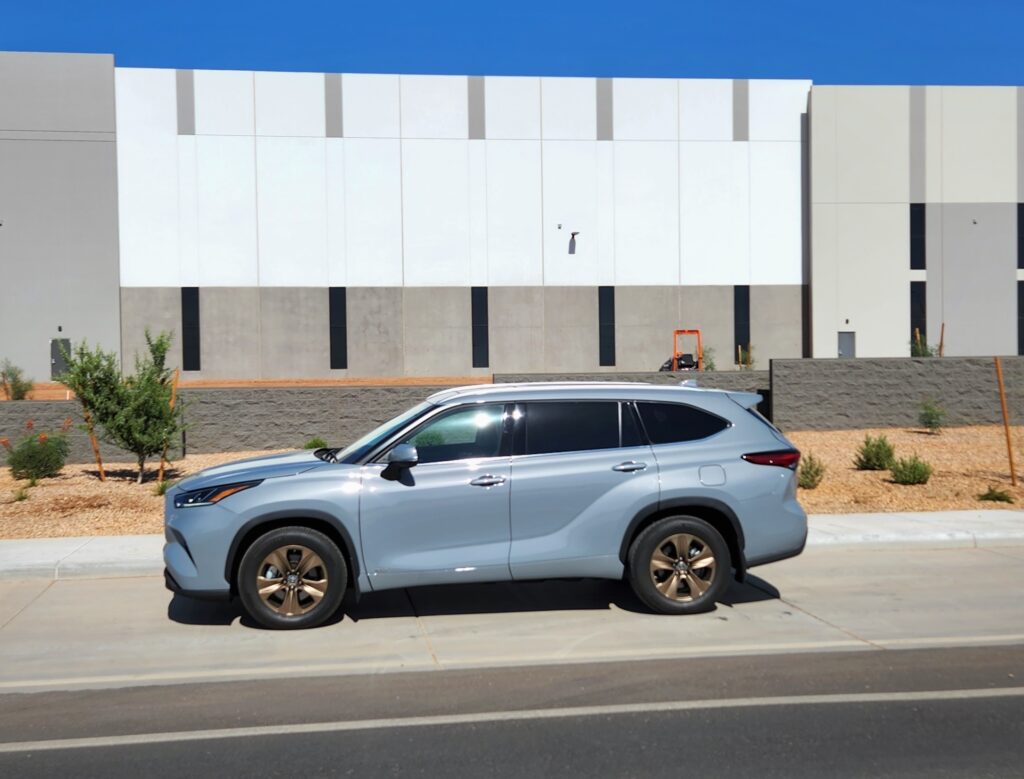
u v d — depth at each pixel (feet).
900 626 26.45
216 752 17.83
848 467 56.44
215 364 141.49
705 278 148.15
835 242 147.13
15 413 60.39
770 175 148.66
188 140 140.77
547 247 146.51
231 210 141.69
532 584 31.37
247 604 25.82
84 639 25.80
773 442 27.76
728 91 148.05
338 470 26.21
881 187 147.33
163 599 30.25
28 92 138.21
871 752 17.58
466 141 145.18
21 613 28.66
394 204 144.46
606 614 27.73
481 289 145.79
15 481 53.47
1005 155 148.66
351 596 29.81
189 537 25.61
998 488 48.57
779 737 18.34
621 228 147.23
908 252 147.43
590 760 17.29
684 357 141.28
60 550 35.91
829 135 146.82
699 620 26.96
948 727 18.81
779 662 23.22
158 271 140.56
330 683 21.93
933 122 147.74
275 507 25.64
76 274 138.82
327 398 65.31
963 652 24.02
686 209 147.95
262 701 20.71
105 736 18.71
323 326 143.64
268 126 142.20
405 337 144.97
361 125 143.84
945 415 71.31
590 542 26.30
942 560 35.35
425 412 26.84
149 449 52.01
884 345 147.33
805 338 149.38
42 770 17.03
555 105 146.20
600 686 21.49
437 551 25.99
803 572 33.32
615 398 27.40
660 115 147.43
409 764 17.17
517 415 26.99
